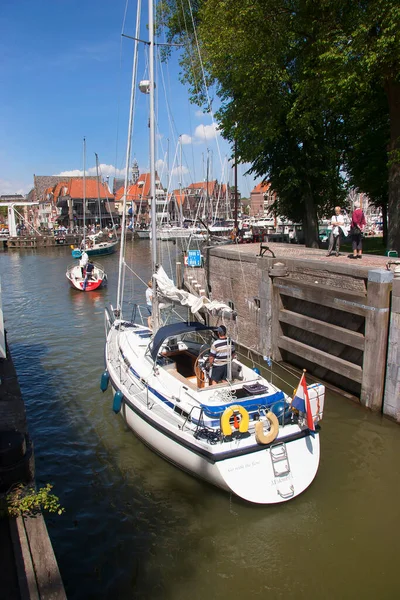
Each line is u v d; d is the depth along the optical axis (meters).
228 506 6.58
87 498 6.81
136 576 5.32
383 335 8.91
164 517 6.38
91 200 74.31
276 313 12.54
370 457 7.78
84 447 8.29
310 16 16.02
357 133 22.56
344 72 13.75
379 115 20.41
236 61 18.17
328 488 6.96
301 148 21.89
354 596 5.01
